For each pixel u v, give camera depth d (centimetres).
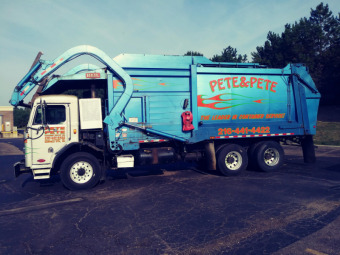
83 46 754
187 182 777
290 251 369
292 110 934
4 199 665
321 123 2308
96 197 652
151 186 741
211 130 839
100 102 763
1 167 1184
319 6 3456
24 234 448
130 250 384
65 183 716
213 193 655
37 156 717
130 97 769
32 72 758
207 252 372
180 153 866
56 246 402
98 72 777
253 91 887
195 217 500
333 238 404
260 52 3494
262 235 419
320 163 1030
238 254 365
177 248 386
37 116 721
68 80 777
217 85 848
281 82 920
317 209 526
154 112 794
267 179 792
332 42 3219
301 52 3039
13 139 3247
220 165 839
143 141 791
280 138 979
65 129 739
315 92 948
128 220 496
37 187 779
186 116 802
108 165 800
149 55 788
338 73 2969
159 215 516
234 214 511
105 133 794
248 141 927
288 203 567
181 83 818
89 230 456
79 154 729
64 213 545
